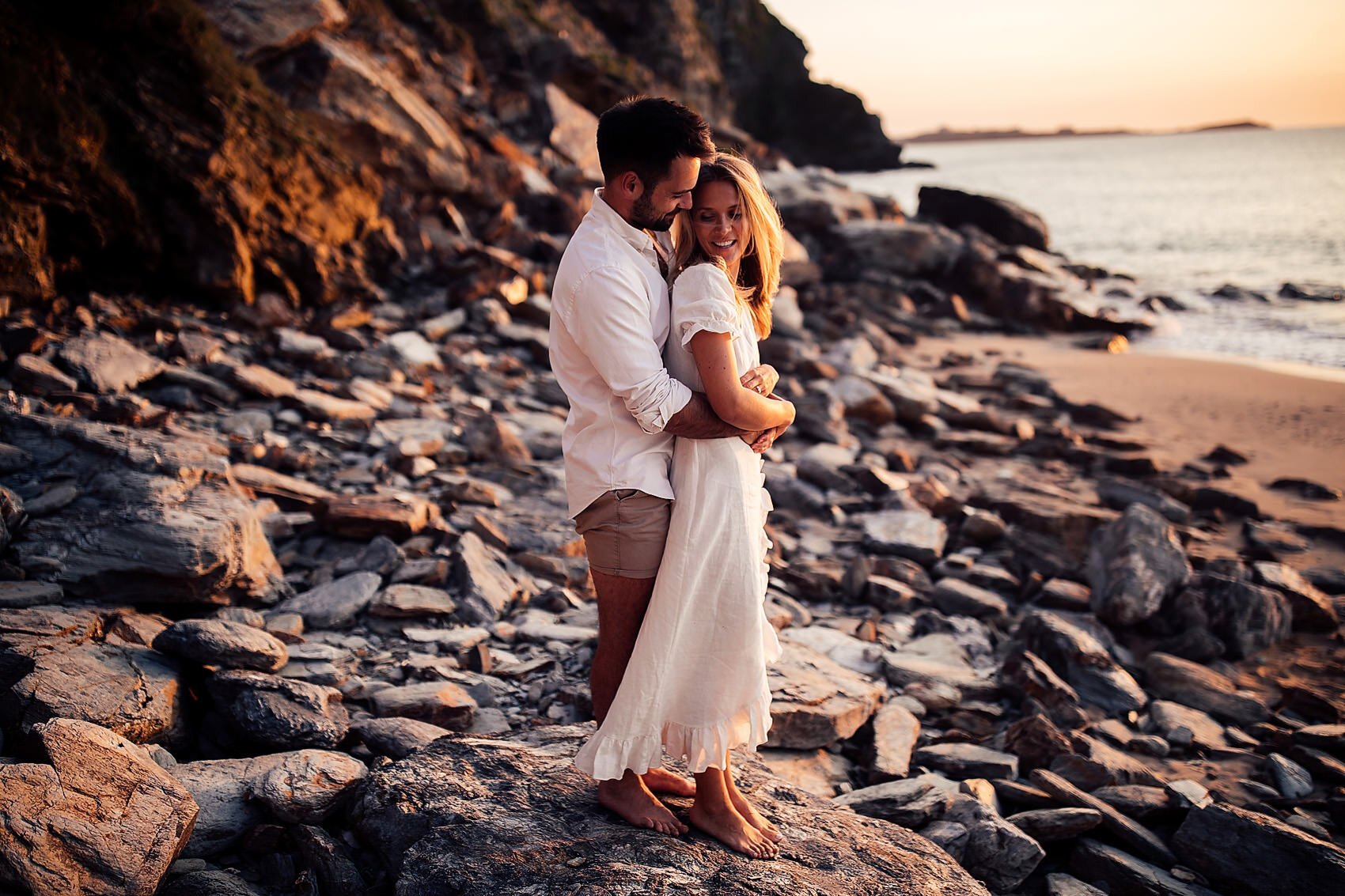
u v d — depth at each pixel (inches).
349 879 103.7
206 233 333.4
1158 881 128.7
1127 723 179.6
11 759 108.2
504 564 203.6
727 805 105.9
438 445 260.7
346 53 477.1
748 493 99.5
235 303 341.1
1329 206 1691.7
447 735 127.0
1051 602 227.8
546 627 180.2
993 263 666.8
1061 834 138.3
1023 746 160.6
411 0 650.2
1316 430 386.9
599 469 96.7
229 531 166.6
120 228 313.9
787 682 162.2
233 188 345.4
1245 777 163.2
